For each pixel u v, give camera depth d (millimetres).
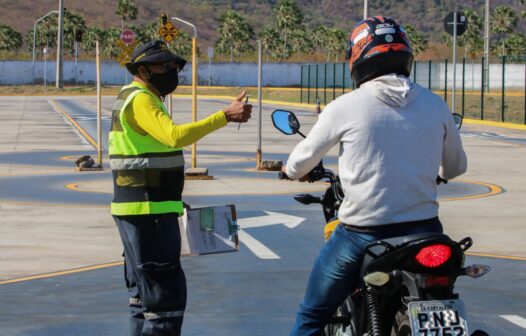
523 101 76125
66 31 162125
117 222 7195
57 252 13711
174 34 40312
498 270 12383
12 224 16453
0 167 27391
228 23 172375
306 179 6703
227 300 10461
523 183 23734
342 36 178000
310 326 6297
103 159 30172
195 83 23422
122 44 27875
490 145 37656
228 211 7297
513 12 160250
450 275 5629
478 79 95125
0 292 10977
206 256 13141
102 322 9516
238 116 6668
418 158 5887
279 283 11336
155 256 7062
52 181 23641
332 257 6102
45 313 9914
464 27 55344
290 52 173500
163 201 7062
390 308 6039
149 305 7152
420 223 5930
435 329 5508
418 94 5980
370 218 5883
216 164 28359
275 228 15703
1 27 169000
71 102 78188
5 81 111938
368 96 5930
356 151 5879
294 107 72250
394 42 6051
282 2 177250
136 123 6938
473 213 17953
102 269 12414
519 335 9109
